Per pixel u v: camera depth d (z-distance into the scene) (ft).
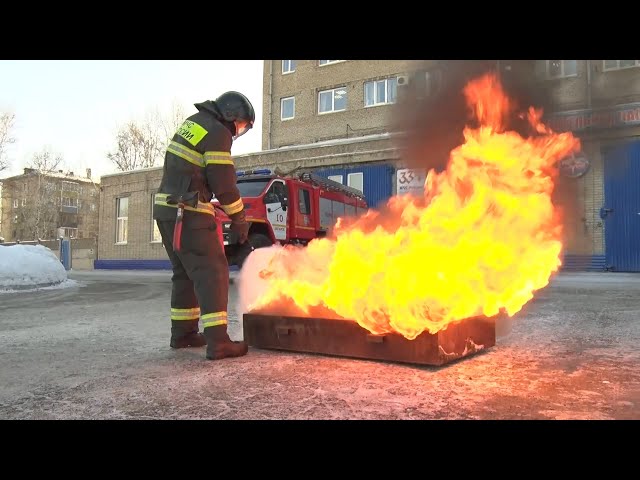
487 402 8.46
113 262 84.23
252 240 32.12
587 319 17.99
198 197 12.08
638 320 17.70
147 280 46.75
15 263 35.50
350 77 80.69
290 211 36.32
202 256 12.07
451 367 10.90
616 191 45.78
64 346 13.79
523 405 8.30
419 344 10.83
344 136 81.00
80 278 51.47
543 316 18.76
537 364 11.15
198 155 12.15
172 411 8.17
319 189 40.14
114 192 85.51
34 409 8.34
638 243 46.57
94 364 11.54
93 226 221.87
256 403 8.52
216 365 11.28
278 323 12.64
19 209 178.91
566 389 9.19
